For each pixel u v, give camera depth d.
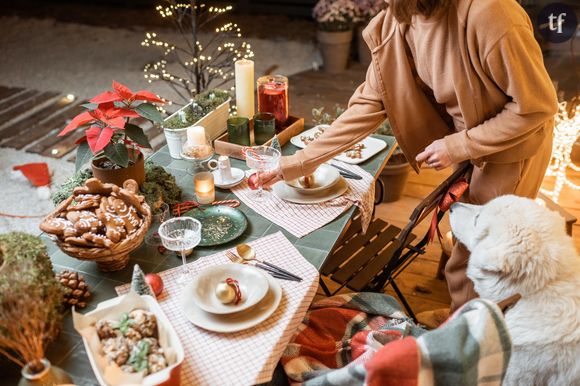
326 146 1.98
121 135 1.86
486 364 1.17
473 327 1.16
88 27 6.18
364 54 5.07
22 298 1.13
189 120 2.26
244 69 2.37
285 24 6.11
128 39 5.79
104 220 1.55
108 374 1.19
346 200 1.96
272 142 2.16
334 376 1.23
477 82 1.73
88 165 2.37
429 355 1.13
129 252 1.59
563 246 1.51
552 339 1.50
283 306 1.49
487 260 1.50
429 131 2.03
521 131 1.71
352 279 2.01
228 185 2.03
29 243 1.40
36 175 3.38
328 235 1.79
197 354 1.35
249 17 6.31
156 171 1.97
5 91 4.66
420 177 3.41
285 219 1.87
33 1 7.00
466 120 1.81
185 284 1.57
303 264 1.65
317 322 1.76
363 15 4.90
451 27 1.68
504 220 1.51
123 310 1.33
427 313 2.29
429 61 1.79
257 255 1.69
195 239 1.58
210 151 2.06
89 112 1.79
